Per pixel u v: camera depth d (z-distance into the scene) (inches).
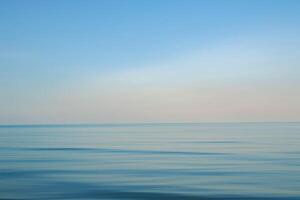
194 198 829.8
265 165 1369.3
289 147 2117.4
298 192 887.7
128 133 4864.7
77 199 821.2
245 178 1084.5
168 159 1617.9
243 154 1785.2
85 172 1232.2
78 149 2198.6
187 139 3196.4
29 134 4758.9
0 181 1052.5
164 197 840.9
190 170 1266.0
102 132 5403.5
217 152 1913.1
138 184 1000.9
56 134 4714.6
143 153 1914.4
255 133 4202.8
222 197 840.3
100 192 895.1
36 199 823.7
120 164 1448.1
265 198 830.5
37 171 1258.0
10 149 2203.5
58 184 1003.3
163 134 4397.1
